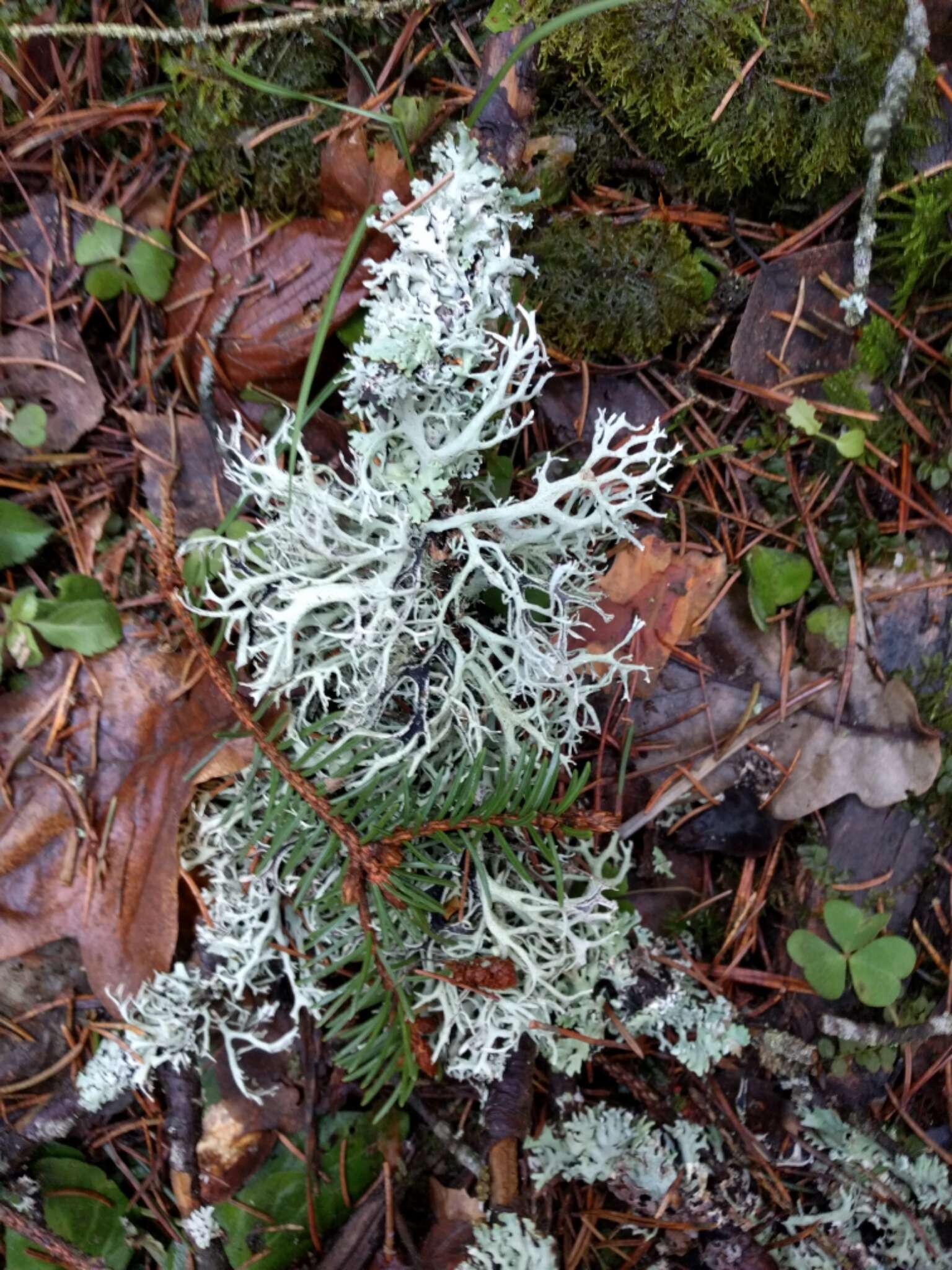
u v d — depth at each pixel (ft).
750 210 0.72
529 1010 0.64
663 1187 0.68
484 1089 0.68
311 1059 0.69
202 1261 0.67
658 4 0.64
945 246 0.68
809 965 0.70
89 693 0.66
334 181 0.65
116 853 0.65
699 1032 0.69
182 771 0.65
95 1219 0.67
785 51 0.65
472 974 0.58
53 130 0.67
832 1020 0.71
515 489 0.70
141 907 0.65
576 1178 0.71
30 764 0.65
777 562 0.72
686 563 0.71
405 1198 0.71
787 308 0.70
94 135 0.68
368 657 0.60
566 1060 0.68
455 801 0.58
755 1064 0.72
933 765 0.71
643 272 0.68
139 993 0.65
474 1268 0.65
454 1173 0.71
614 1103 0.71
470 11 0.69
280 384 0.67
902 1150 0.72
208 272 0.67
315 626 0.63
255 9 0.67
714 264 0.71
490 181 0.61
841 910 0.71
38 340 0.67
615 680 0.71
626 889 0.70
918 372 0.72
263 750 0.53
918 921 0.74
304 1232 0.69
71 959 0.68
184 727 0.66
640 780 0.72
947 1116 0.73
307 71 0.67
